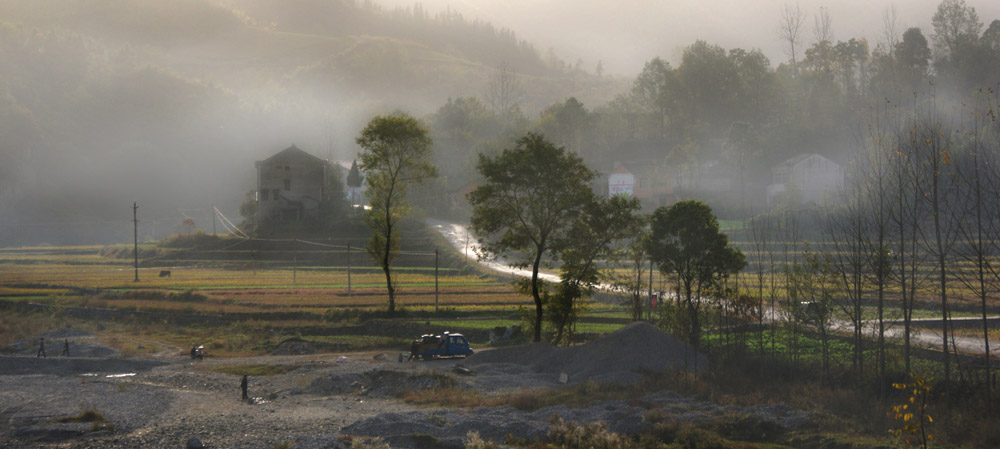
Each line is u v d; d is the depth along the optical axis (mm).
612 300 88250
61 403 43125
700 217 51938
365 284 107875
